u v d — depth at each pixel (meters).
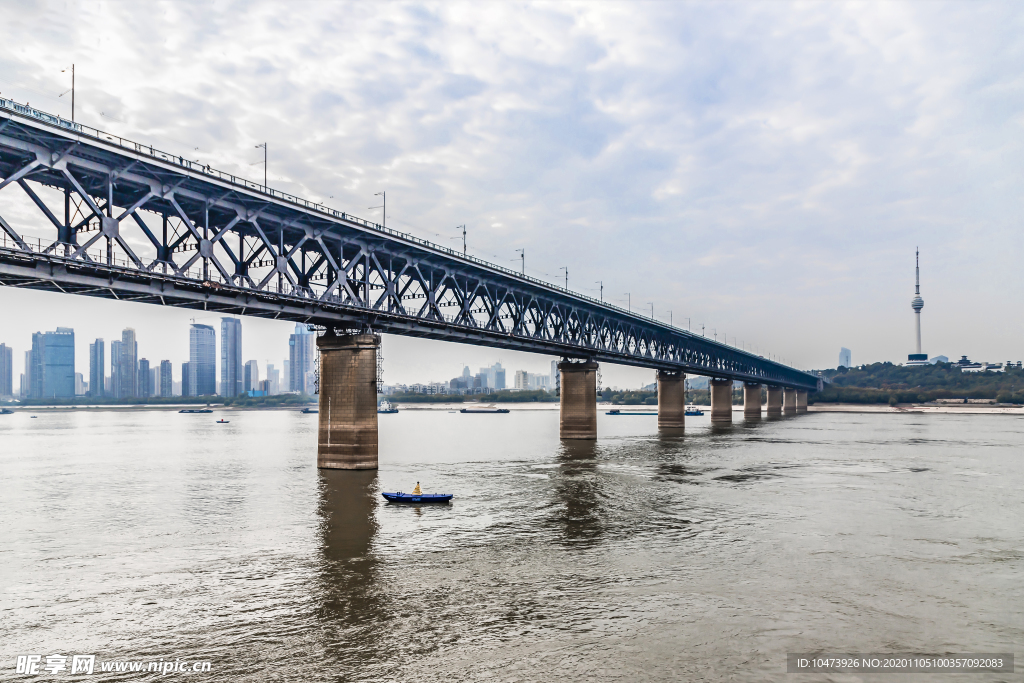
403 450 100.50
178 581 34.59
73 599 32.09
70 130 42.59
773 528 46.03
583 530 45.31
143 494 59.69
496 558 38.59
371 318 69.44
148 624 29.09
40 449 107.06
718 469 76.31
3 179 44.19
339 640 27.33
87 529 45.88
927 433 139.88
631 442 113.44
